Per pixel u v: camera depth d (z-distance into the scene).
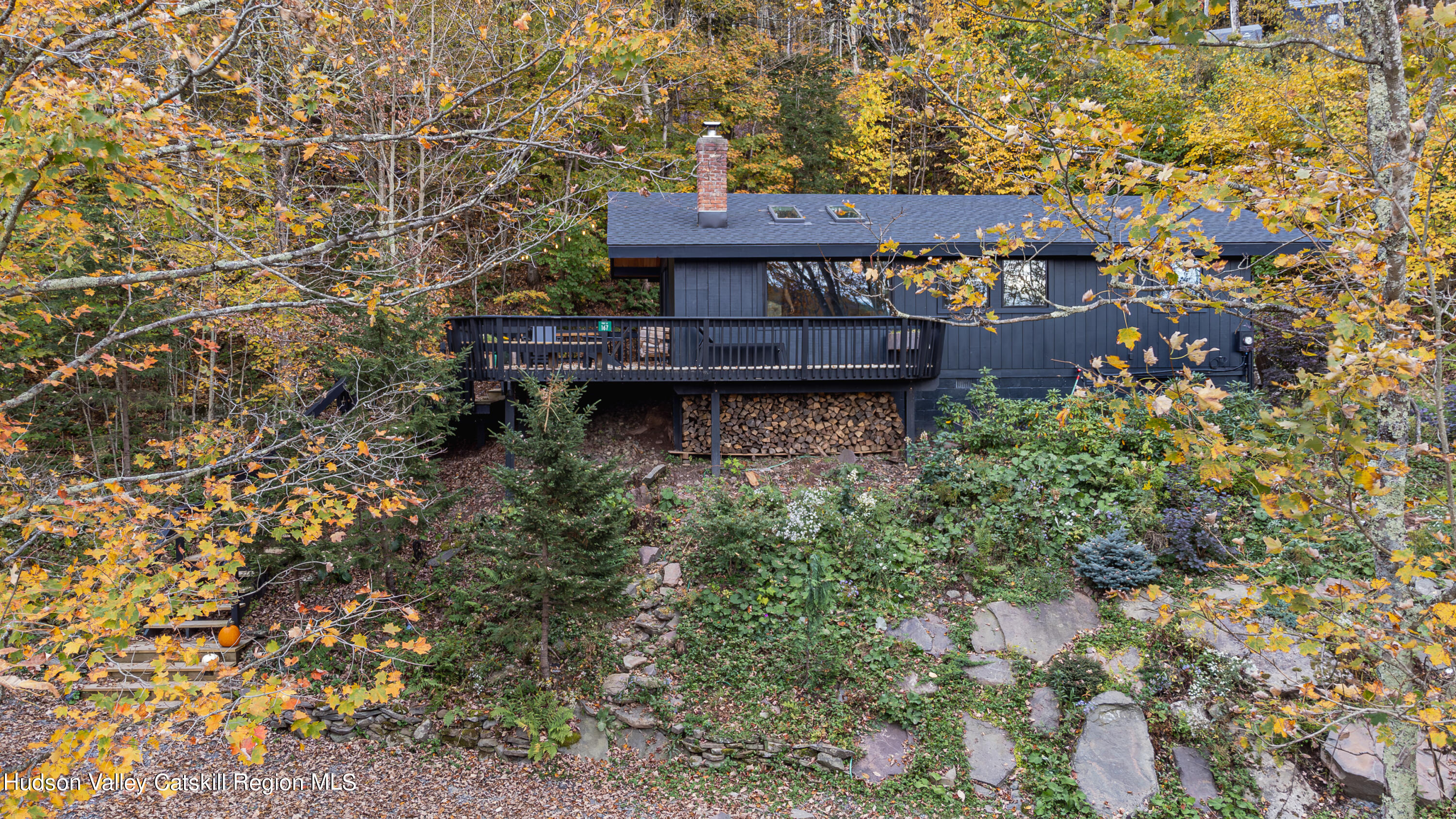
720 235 13.22
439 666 8.67
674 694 8.58
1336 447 3.69
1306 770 7.43
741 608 9.48
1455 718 3.95
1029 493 10.48
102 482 4.49
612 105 16.22
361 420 7.91
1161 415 3.72
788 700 8.52
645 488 11.55
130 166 3.68
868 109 21.02
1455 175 7.13
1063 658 8.38
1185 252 4.13
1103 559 9.32
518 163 5.30
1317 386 3.53
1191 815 7.21
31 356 9.91
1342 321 3.57
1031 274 13.47
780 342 12.45
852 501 10.88
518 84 13.63
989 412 12.80
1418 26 3.84
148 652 9.25
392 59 5.94
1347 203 4.69
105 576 4.16
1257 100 14.98
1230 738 7.55
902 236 13.19
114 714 3.62
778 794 7.77
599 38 4.46
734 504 10.48
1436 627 4.15
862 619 9.29
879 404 12.95
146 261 5.80
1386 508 4.54
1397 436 4.60
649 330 11.96
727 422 12.71
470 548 9.95
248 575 9.14
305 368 10.38
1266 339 13.55
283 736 8.45
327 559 8.47
